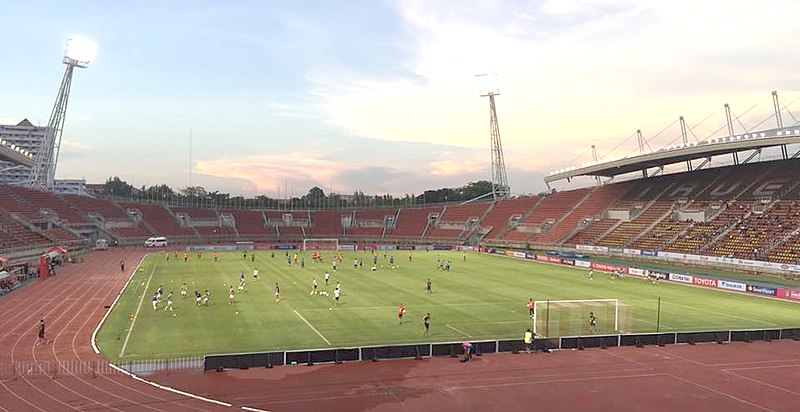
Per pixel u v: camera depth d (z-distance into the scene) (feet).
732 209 283.59
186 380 90.17
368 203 614.34
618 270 253.85
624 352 111.96
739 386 91.86
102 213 409.49
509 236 402.72
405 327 132.77
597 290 200.64
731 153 301.02
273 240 485.15
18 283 196.34
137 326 129.59
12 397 81.20
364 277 230.27
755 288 197.77
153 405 78.89
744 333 122.52
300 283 208.13
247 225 497.46
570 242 343.05
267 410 78.18
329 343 116.57
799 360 107.45
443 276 237.45
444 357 106.42
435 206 520.01
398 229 500.33
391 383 90.84
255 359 97.86
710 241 264.52
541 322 138.31
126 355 104.53
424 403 82.12
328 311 151.53
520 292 191.93
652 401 84.43
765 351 113.91
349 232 512.22
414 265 285.64
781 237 239.91
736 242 253.24
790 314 158.40
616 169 362.94
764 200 276.82
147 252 347.56
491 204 476.54
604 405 82.48
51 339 116.37
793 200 265.13
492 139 497.46
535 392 87.66
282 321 137.49
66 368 95.61
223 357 96.27
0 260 198.39
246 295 177.37
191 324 132.57
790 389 90.58
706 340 120.78
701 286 216.13
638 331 131.64
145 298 169.48
